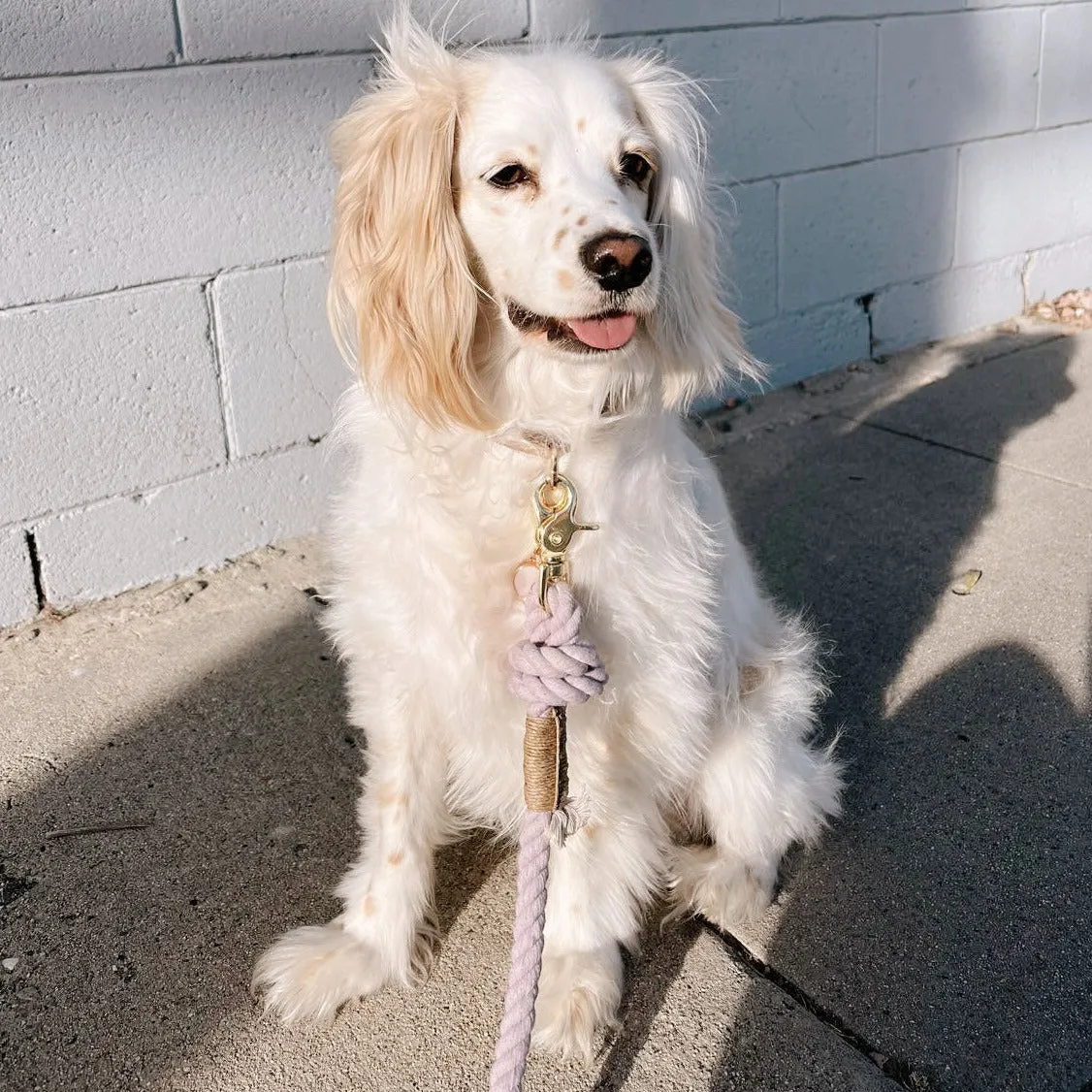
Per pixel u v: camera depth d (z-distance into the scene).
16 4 1.01
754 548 1.36
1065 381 1.81
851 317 1.87
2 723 1.04
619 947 0.81
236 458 1.28
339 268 0.75
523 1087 0.70
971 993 0.76
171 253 1.17
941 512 1.43
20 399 1.12
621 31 1.45
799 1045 0.72
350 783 0.97
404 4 0.89
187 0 1.10
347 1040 0.74
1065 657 1.13
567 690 0.64
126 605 1.22
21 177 1.06
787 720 0.89
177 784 0.97
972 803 0.94
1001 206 2.01
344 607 0.82
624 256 0.65
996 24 1.86
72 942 0.81
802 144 1.69
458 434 0.73
